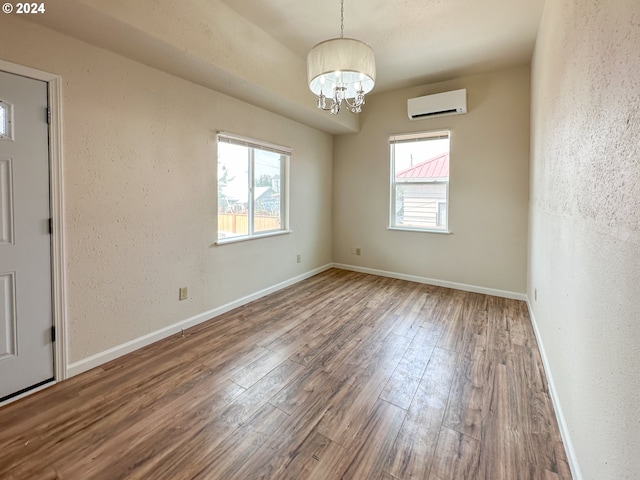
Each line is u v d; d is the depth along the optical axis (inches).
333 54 76.0
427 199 173.8
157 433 62.9
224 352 96.0
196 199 114.3
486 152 152.5
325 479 52.9
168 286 106.3
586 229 51.5
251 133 136.3
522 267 147.5
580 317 54.1
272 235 153.4
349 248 201.6
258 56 112.0
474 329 113.7
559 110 73.7
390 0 95.9
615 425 37.8
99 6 68.2
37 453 57.7
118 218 91.2
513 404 72.2
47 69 75.1
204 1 92.0
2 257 70.7
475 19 105.7
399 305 138.6
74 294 82.7
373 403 72.6
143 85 95.3
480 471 54.4
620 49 38.0
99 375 83.0
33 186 74.4
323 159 192.7
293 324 117.6
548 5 90.1
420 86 167.6
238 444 60.3
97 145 85.4
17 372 73.5
